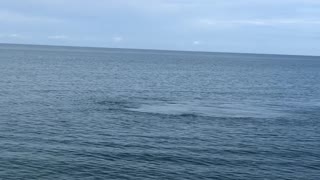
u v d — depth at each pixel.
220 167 35.97
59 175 32.31
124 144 42.22
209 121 55.97
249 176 33.94
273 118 59.84
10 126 47.78
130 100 72.50
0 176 31.38
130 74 129.00
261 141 46.00
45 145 40.41
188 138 45.97
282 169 36.19
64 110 59.91
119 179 31.98
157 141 44.06
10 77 100.12
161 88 93.00
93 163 35.47
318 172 35.72
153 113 60.31
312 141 46.94
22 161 35.00
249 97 82.50
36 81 94.81
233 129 51.50
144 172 33.75
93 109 61.75
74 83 95.25
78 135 45.25
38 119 52.66
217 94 85.44
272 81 122.38
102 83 98.44
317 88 107.00
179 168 35.16
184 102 72.25
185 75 133.38
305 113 65.31
